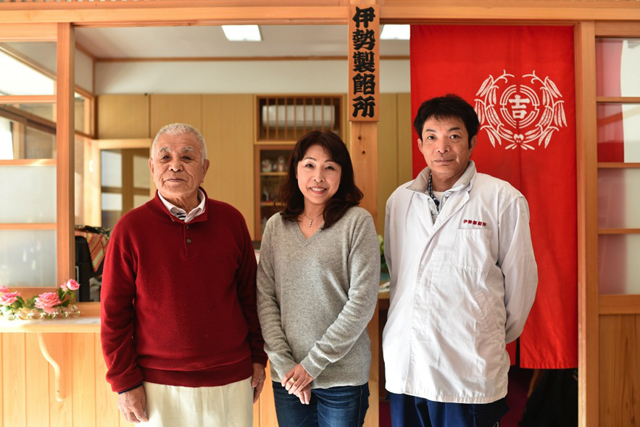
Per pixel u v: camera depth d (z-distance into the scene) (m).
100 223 4.78
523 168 2.18
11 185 2.22
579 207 2.17
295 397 1.62
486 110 2.18
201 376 1.50
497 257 1.68
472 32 2.18
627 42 2.21
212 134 4.88
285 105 4.90
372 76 2.08
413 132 2.18
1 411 2.18
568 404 2.53
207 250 1.55
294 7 2.10
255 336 1.71
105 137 4.84
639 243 2.21
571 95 2.20
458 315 1.60
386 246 1.90
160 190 1.56
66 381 2.16
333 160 1.61
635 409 2.19
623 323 2.19
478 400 1.58
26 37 2.18
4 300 2.04
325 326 1.56
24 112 2.22
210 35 4.30
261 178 4.95
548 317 2.19
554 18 2.11
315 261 1.58
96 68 4.85
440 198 1.74
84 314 2.19
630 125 2.21
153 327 1.50
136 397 1.48
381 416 2.74
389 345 1.69
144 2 2.12
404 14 2.09
